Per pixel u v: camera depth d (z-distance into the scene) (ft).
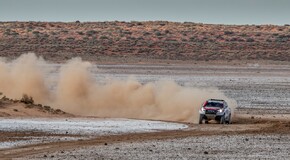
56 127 223.71
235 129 231.09
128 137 202.08
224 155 166.61
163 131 221.05
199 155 165.89
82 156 159.94
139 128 228.43
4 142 184.85
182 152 170.50
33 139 192.65
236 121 279.28
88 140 193.36
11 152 165.89
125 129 224.12
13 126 222.28
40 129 216.74
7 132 206.80
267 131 223.30
